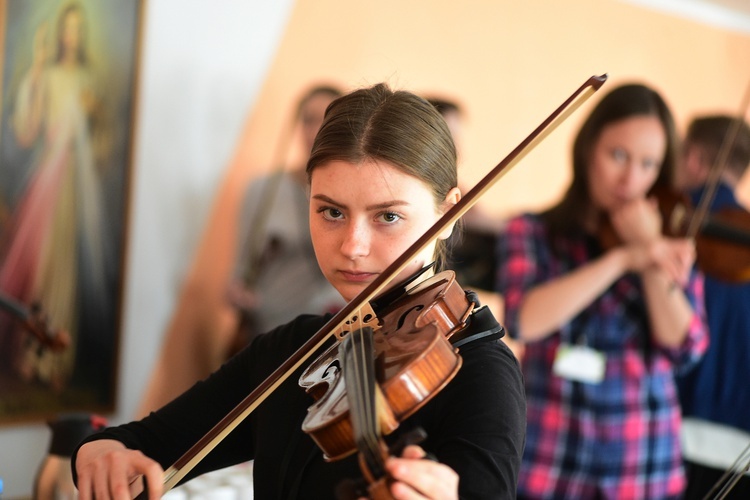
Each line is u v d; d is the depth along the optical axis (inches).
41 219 246.4
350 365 80.4
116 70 254.1
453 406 82.6
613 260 221.3
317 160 91.0
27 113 241.1
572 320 223.6
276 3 280.8
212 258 275.4
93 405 258.8
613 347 223.3
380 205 89.1
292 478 91.4
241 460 107.5
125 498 90.0
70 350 253.8
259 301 273.9
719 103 385.1
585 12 343.0
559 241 230.2
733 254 249.9
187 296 272.7
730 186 278.8
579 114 344.5
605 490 219.6
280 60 283.3
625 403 221.9
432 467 67.7
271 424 97.0
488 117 324.5
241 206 277.3
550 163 339.0
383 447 69.6
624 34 354.0
